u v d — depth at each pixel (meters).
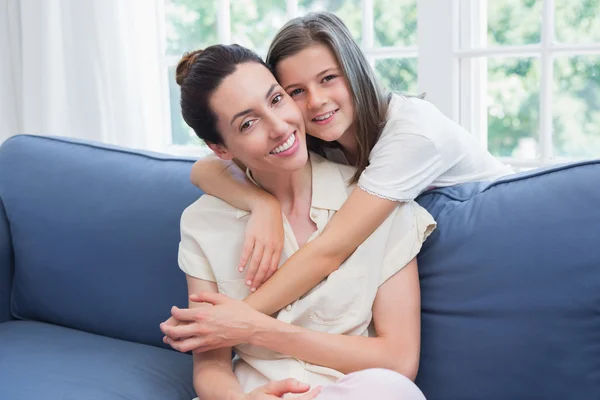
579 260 1.33
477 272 1.42
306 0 2.63
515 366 1.36
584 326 1.32
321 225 1.48
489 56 2.16
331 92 1.44
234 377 1.43
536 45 2.12
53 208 1.94
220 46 1.39
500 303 1.38
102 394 1.53
